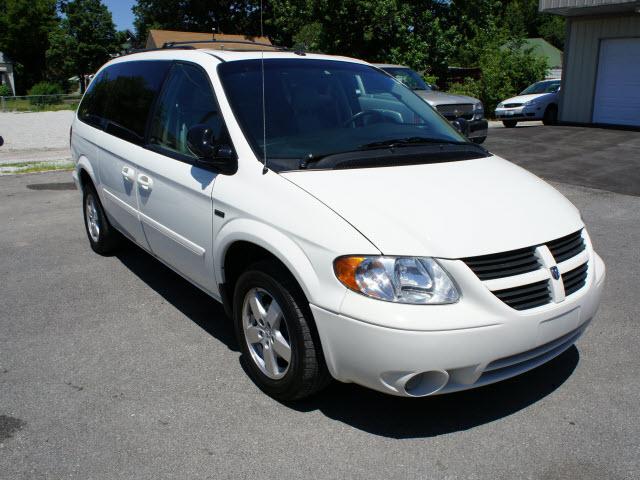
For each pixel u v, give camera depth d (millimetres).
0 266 5652
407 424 3152
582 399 3367
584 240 3426
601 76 18984
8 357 3869
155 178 4172
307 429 3107
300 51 4492
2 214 7668
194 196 3725
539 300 2955
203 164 3695
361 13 23922
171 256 4234
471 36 27828
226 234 3400
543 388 3486
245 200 3299
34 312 4586
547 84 21500
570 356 3873
